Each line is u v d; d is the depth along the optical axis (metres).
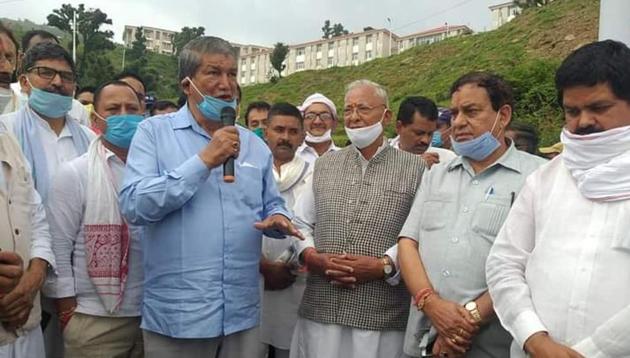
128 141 3.26
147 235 2.81
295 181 4.23
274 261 3.87
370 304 3.15
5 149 2.74
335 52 66.50
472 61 27.64
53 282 3.05
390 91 31.50
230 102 2.85
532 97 15.86
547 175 2.30
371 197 3.24
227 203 2.79
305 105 5.05
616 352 1.92
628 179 2.01
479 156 2.80
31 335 2.78
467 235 2.71
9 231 2.62
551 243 2.14
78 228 3.15
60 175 3.14
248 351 2.88
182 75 2.88
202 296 2.68
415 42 63.56
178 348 2.74
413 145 4.45
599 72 2.01
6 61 3.00
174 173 2.59
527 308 2.15
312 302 3.31
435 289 2.75
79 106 4.89
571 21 25.17
